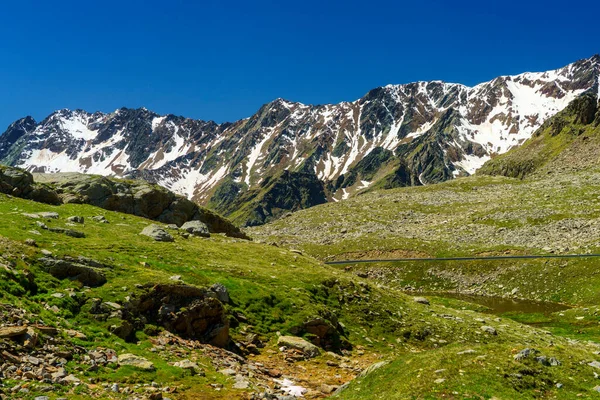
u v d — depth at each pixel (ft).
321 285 157.48
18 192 200.75
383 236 461.78
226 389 81.00
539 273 315.99
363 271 379.76
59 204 211.00
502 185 647.56
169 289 111.04
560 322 216.33
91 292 101.50
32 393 60.49
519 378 71.67
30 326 78.69
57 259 109.29
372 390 78.02
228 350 108.06
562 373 73.87
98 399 64.80
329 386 92.63
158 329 100.94
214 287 126.00
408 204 607.78
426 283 350.02
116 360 80.69
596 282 281.95
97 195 234.38
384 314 151.74
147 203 249.14
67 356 75.36
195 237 207.10
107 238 155.33
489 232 427.33
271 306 133.69
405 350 131.75
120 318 95.96
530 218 438.40
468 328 150.92
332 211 615.16
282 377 99.04
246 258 182.70
